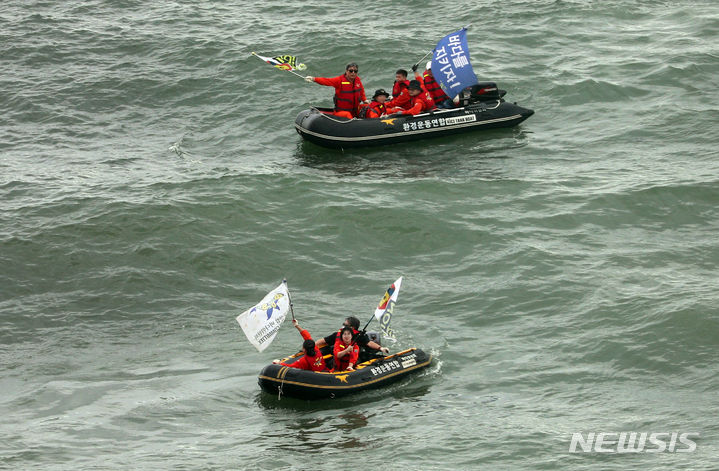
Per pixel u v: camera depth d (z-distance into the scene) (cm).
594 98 6612
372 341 3372
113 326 3878
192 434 2977
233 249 4519
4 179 5441
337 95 5966
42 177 5475
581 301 3925
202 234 4653
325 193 5091
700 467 2666
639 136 5978
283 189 5153
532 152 5788
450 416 3053
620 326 3688
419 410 3108
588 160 5631
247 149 6009
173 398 3247
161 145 6119
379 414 3083
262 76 7112
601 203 4931
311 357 3253
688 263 4269
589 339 3609
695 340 3538
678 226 4716
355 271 4356
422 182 5241
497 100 6200
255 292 4200
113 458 2797
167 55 7594
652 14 8300
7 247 4503
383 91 6050
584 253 4400
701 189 5022
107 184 5303
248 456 2788
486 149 5853
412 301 4044
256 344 3247
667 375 3331
